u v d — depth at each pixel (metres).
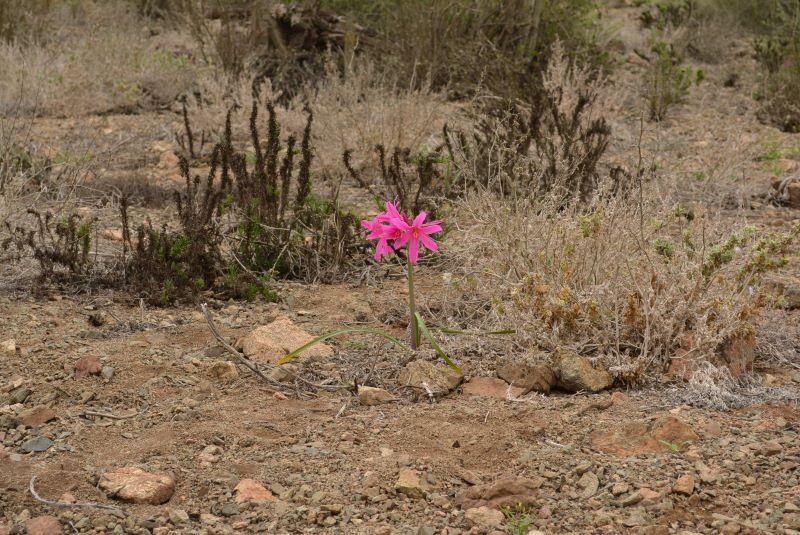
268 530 3.61
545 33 13.56
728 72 14.48
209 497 3.85
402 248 6.95
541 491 3.82
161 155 10.14
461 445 4.21
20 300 6.11
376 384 4.86
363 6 14.68
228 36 12.95
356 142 9.33
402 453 4.15
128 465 4.06
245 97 11.10
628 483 3.83
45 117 11.70
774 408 4.51
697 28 16.69
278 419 4.50
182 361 5.14
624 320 5.10
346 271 6.75
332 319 5.88
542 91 10.07
